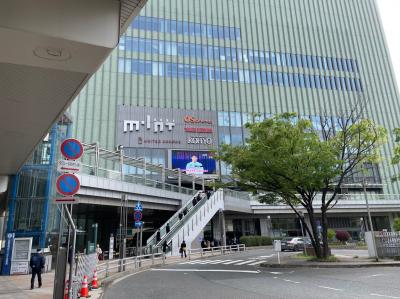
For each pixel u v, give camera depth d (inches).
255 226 1878.7
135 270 713.0
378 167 2327.8
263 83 2335.1
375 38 2778.1
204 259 995.9
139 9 244.2
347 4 2800.2
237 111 2204.7
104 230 1476.4
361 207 1958.7
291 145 727.1
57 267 283.7
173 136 1998.0
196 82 2169.0
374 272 568.1
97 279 512.1
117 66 2027.6
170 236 1091.3
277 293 386.3
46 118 368.5
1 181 753.0
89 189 968.3
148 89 2046.0
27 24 204.7
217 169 1995.6
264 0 2551.7
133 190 1133.1
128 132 1923.0
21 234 723.4
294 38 2539.4
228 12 2417.6
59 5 216.4
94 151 1069.1
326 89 2481.5
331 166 735.7
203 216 1254.9
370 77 2632.9
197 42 2265.0
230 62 2300.7
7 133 417.1
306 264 701.3
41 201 749.9
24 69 267.3
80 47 222.5
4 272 643.5
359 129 795.4
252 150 764.0
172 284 491.5
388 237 760.3
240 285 459.5
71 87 299.1
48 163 775.7
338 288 410.6
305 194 852.0
